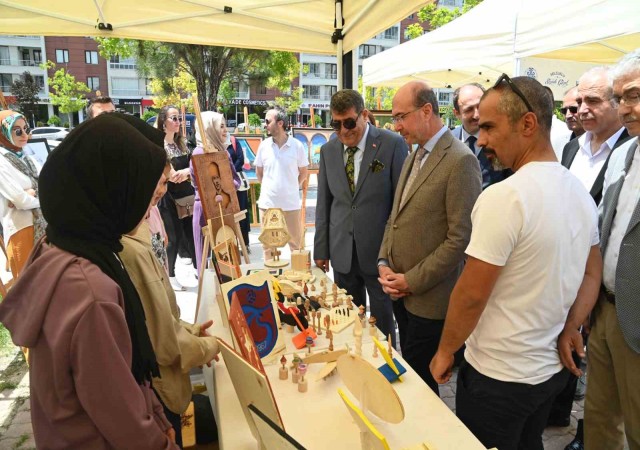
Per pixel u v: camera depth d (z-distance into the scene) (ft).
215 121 14.49
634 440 5.71
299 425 4.21
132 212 3.30
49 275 3.00
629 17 9.16
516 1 12.30
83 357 2.85
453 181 6.57
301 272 8.60
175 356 4.65
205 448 5.80
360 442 3.96
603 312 6.07
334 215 9.11
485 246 4.26
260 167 17.42
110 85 115.34
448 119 68.74
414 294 7.13
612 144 8.20
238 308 4.37
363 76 25.85
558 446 7.98
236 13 11.32
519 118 4.32
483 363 4.66
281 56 51.08
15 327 3.10
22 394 9.85
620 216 5.83
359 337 5.35
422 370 7.40
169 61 49.29
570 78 18.80
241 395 3.96
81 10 10.73
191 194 15.08
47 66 88.12
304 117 132.98
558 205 4.25
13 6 10.33
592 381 6.36
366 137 8.53
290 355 5.67
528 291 4.34
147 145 3.26
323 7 11.76
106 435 3.03
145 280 4.46
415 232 7.02
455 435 3.99
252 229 24.61
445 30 16.29
